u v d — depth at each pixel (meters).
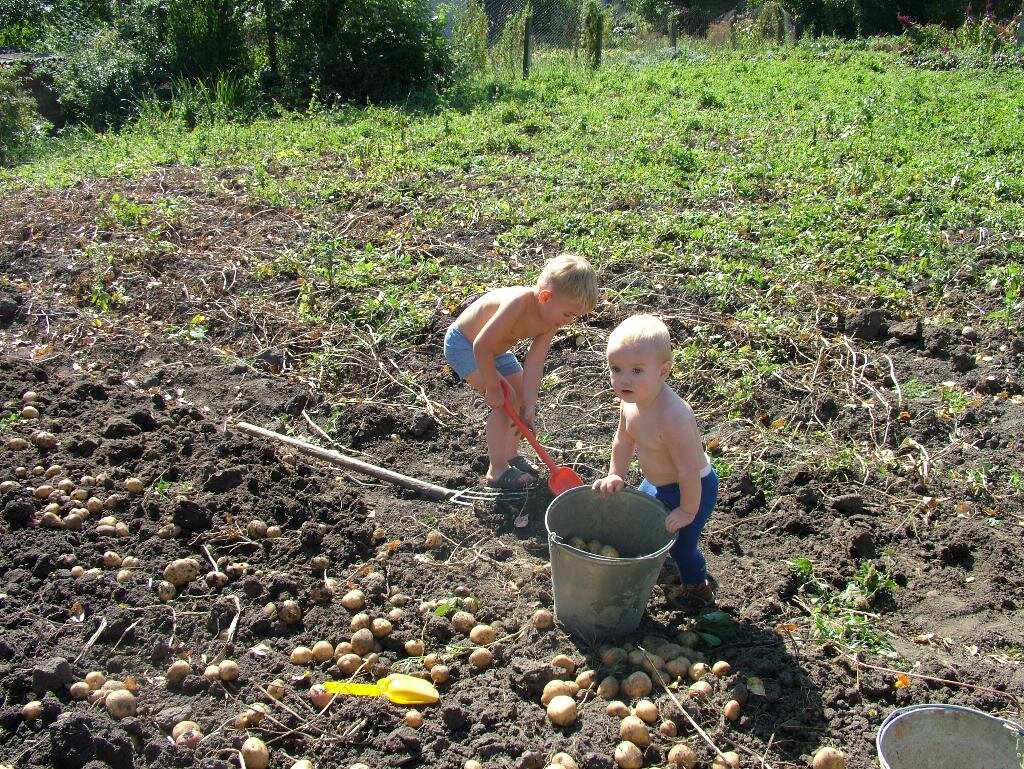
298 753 1.88
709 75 11.27
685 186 5.95
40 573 2.33
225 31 10.16
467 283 4.23
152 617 2.19
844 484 2.86
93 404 3.18
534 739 1.90
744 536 2.66
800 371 3.57
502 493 2.77
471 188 5.74
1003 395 3.45
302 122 8.24
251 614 2.24
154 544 2.45
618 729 1.90
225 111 8.85
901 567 2.53
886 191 5.61
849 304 4.12
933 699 2.03
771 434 3.13
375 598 2.30
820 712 1.99
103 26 10.88
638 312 4.00
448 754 1.87
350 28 10.23
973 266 4.55
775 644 2.18
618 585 2.05
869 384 3.46
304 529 2.49
